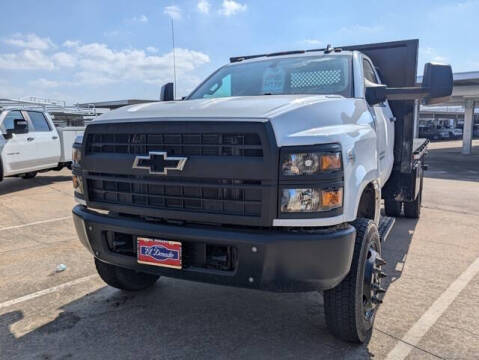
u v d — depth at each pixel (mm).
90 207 3016
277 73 3973
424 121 54344
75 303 3732
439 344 3010
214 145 2479
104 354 2924
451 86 3395
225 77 4246
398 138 4953
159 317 3465
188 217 2574
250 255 2428
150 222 2744
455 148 33500
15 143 9680
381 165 3828
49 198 9078
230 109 2590
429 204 8547
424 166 7027
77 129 11750
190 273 2635
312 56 4090
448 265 4691
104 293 3943
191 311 3574
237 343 3055
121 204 2848
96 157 2895
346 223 2619
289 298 3822
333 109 2828
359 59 3973
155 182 2643
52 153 10859
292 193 2357
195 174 2502
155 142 2656
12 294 3930
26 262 4809
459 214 7504
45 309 3617
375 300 3109
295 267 2406
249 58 4957
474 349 2939
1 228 6434
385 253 5137
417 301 3727
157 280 4238
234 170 2406
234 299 3807
